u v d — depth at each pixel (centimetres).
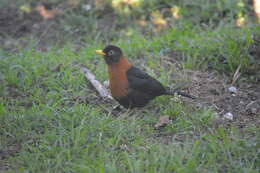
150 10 1656
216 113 1048
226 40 1336
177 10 1623
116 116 1054
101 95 1134
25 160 866
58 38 1587
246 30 1350
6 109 1048
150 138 950
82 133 925
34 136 947
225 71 1266
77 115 1002
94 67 1274
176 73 1248
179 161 828
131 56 1338
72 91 1147
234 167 834
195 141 919
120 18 1658
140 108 1102
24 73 1215
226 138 902
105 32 1592
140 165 819
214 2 1652
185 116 1029
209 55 1304
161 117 1020
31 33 1627
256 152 872
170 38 1400
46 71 1228
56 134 952
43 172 834
